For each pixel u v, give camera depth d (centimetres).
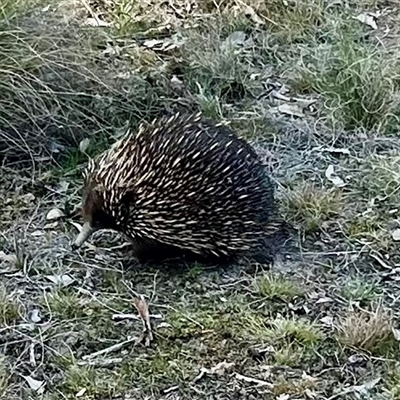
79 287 311
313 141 362
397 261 320
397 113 370
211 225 311
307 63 392
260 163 320
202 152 310
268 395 285
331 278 314
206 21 410
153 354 293
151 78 377
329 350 294
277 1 416
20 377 289
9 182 343
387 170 344
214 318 302
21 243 323
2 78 347
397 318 304
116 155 312
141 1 415
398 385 285
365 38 405
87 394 284
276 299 307
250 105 376
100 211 311
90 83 363
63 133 355
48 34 358
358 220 332
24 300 307
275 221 323
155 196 308
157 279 313
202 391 286
